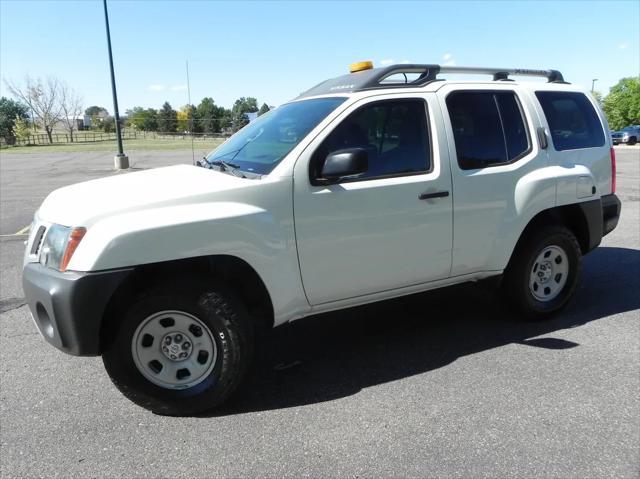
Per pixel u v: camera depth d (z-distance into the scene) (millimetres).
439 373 3555
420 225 3602
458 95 3865
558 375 3482
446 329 4305
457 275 3939
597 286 5316
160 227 2803
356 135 3414
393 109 3572
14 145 60125
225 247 2955
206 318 3012
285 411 3145
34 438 2912
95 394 3389
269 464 2658
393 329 4336
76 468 2656
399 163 3559
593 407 3098
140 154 33719
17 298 5258
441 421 2986
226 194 3021
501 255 4031
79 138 72938
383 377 3525
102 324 2895
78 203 2994
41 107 66750
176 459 2715
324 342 4117
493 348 3922
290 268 3207
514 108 4133
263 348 4043
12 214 10469
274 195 3115
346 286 3467
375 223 3428
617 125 59625
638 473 2533
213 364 3086
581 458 2645
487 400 3195
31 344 4176
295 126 3539
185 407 3074
